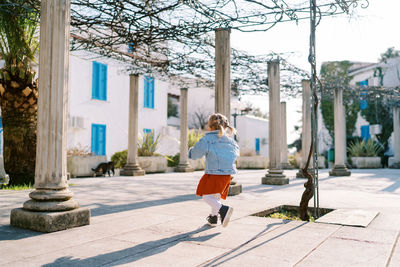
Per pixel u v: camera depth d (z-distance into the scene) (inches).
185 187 357.4
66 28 165.2
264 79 538.9
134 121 543.8
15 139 345.1
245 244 131.3
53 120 161.5
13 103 344.8
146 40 368.2
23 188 322.0
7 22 322.0
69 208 161.9
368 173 642.8
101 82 693.3
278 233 150.2
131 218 183.6
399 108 853.8
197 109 1230.3
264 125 1330.0
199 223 170.9
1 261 109.3
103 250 122.6
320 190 339.9
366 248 126.5
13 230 153.9
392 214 200.2
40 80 163.2
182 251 121.5
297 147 1392.7
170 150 869.2
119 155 620.7
